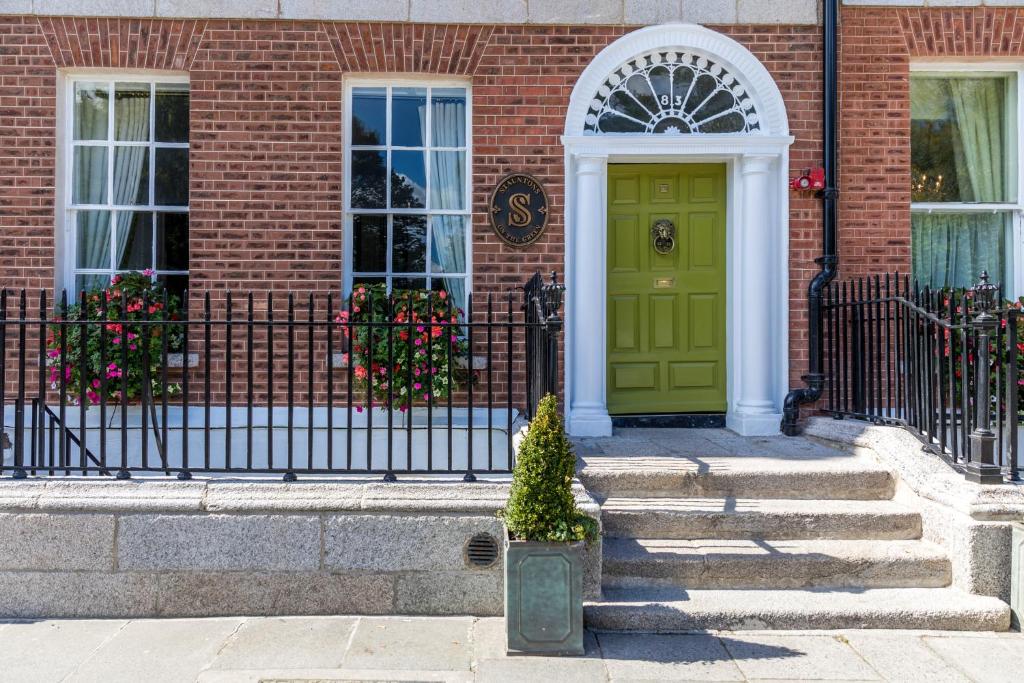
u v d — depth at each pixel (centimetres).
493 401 655
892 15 668
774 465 544
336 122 654
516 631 397
